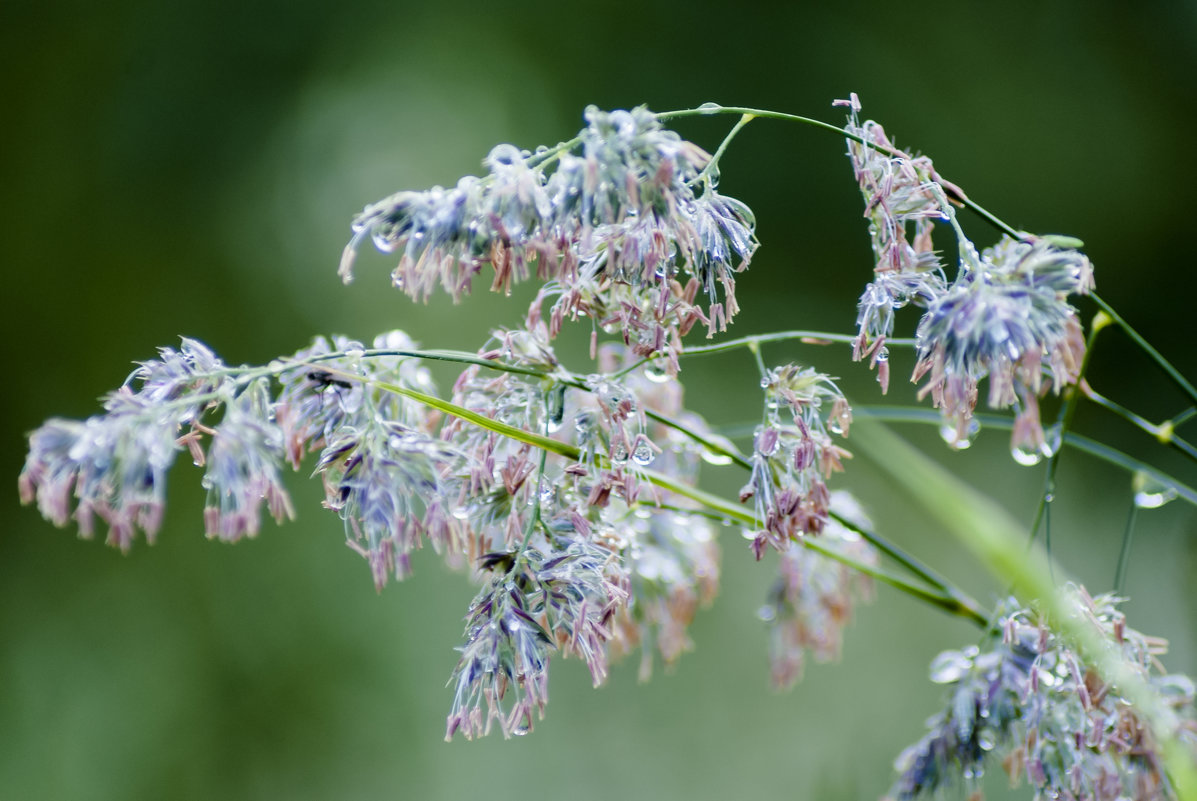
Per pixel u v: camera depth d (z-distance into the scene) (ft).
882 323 1.25
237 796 2.44
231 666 2.54
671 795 2.30
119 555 2.64
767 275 2.94
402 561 1.23
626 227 1.23
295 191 2.95
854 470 2.56
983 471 2.69
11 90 2.89
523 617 1.23
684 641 1.37
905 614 2.47
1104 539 2.66
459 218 1.22
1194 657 2.43
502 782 2.36
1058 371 1.23
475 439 1.26
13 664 2.53
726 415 2.74
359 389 1.25
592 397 1.28
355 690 2.50
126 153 2.92
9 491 2.71
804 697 2.38
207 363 1.22
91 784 2.42
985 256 1.25
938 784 1.30
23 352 2.79
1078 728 1.27
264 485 1.20
